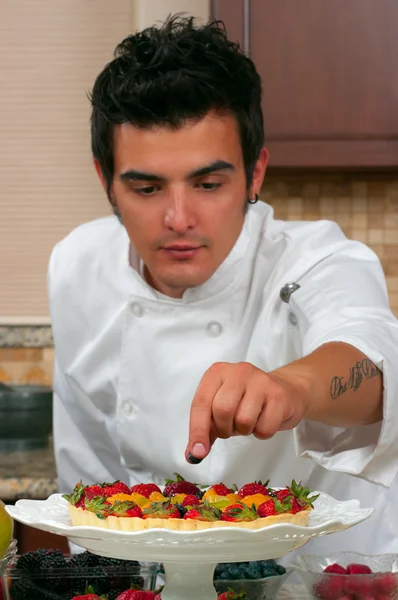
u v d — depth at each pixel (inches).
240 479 62.8
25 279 140.3
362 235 122.7
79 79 137.0
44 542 93.9
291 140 108.1
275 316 59.7
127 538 36.9
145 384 62.8
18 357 135.3
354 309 52.5
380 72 107.0
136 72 48.2
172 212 48.2
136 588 43.4
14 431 110.3
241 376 38.7
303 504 41.2
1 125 138.5
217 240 49.7
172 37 49.9
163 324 61.9
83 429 71.4
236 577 45.2
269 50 107.4
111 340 66.4
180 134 47.4
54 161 138.6
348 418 44.7
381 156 107.7
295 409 40.0
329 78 107.4
